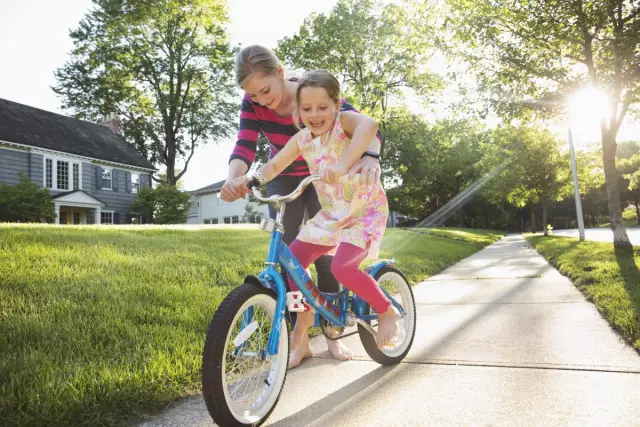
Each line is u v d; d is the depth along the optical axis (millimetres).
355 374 2396
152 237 7027
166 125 28984
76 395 1905
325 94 2057
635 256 7566
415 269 7113
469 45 10094
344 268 2123
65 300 3316
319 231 2188
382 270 2701
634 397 1878
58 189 22484
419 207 49281
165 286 4008
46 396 1871
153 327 2961
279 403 2047
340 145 2152
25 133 21578
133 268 4586
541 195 25734
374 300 2258
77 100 27328
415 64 24562
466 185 46094
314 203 2846
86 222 24141
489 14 9680
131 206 25375
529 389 2033
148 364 2289
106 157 25047
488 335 3074
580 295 4473
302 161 2727
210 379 1612
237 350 1896
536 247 14062
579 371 2234
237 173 2533
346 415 1870
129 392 1973
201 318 3203
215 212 40656
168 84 29219
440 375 2309
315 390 2186
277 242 1997
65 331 2736
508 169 26203
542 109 10125
